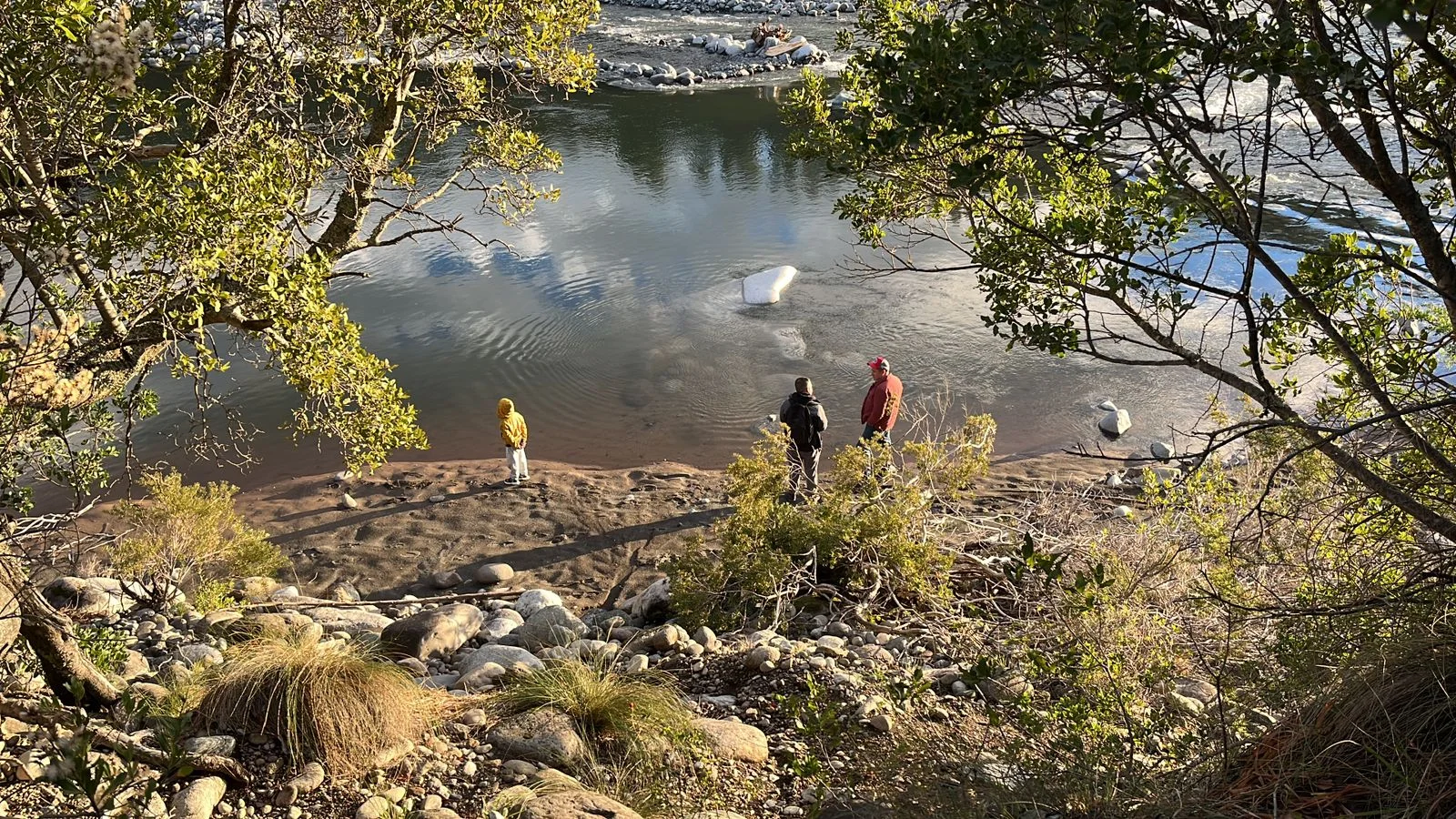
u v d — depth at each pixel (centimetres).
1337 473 501
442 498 1305
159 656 749
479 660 734
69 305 518
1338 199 1800
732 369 1742
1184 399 1534
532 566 1133
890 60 305
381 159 829
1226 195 388
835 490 925
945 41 298
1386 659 383
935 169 455
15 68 420
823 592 862
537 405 1642
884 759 483
